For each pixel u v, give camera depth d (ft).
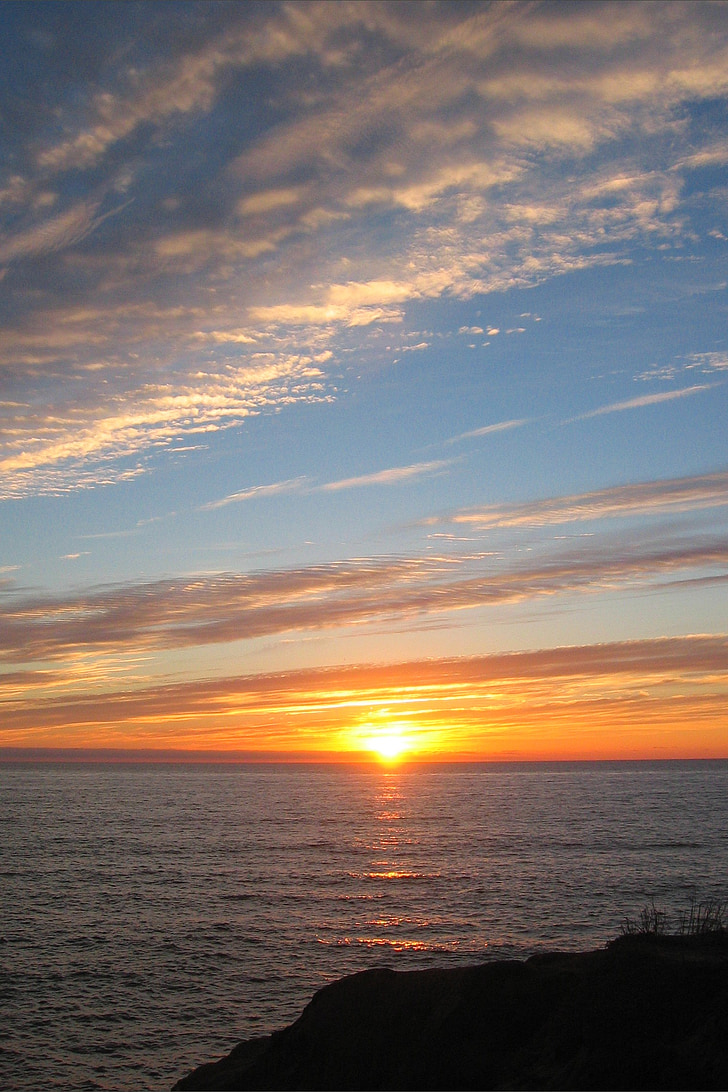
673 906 156.04
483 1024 52.16
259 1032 94.43
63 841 278.87
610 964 53.26
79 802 485.15
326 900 172.14
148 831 316.60
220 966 121.70
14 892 180.86
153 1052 88.48
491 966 56.29
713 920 70.03
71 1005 104.01
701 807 427.33
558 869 209.15
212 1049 89.25
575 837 285.64
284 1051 56.18
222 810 432.25
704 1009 48.21
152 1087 79.25
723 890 173.27
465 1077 49.11
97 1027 96.17
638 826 323.98
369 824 350.43
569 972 54.80
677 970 51.57
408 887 186.80
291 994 108.37
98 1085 79.82
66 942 136.15
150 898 174.60
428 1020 53.67
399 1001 55.77
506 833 304.91
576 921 145.28
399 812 418.51
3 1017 99.50
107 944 134.92
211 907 164.96
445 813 409.49
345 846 268.00
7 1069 83.71
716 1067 43.19
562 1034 49.44
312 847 265.75
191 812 415.44
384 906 164.86
